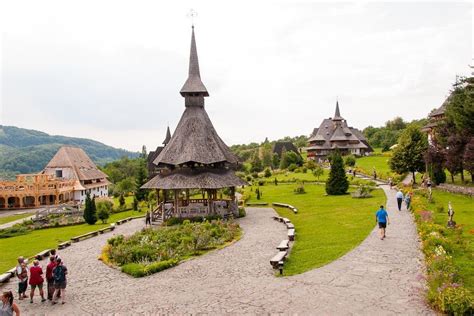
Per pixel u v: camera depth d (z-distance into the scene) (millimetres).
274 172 109750
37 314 16969
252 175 100938
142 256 25172
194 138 43250
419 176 71125
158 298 17781
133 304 17250
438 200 40500
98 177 102312
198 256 25438
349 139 132000
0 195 81312
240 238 30531
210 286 18906
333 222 33438
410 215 33969
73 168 94062
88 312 16797
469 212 32375
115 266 24594
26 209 80188
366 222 31797
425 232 24203
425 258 19844
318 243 25641
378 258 20969
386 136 172875
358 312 14375
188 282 19922
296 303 15664
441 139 49375
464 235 24219
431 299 14523
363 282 17453
